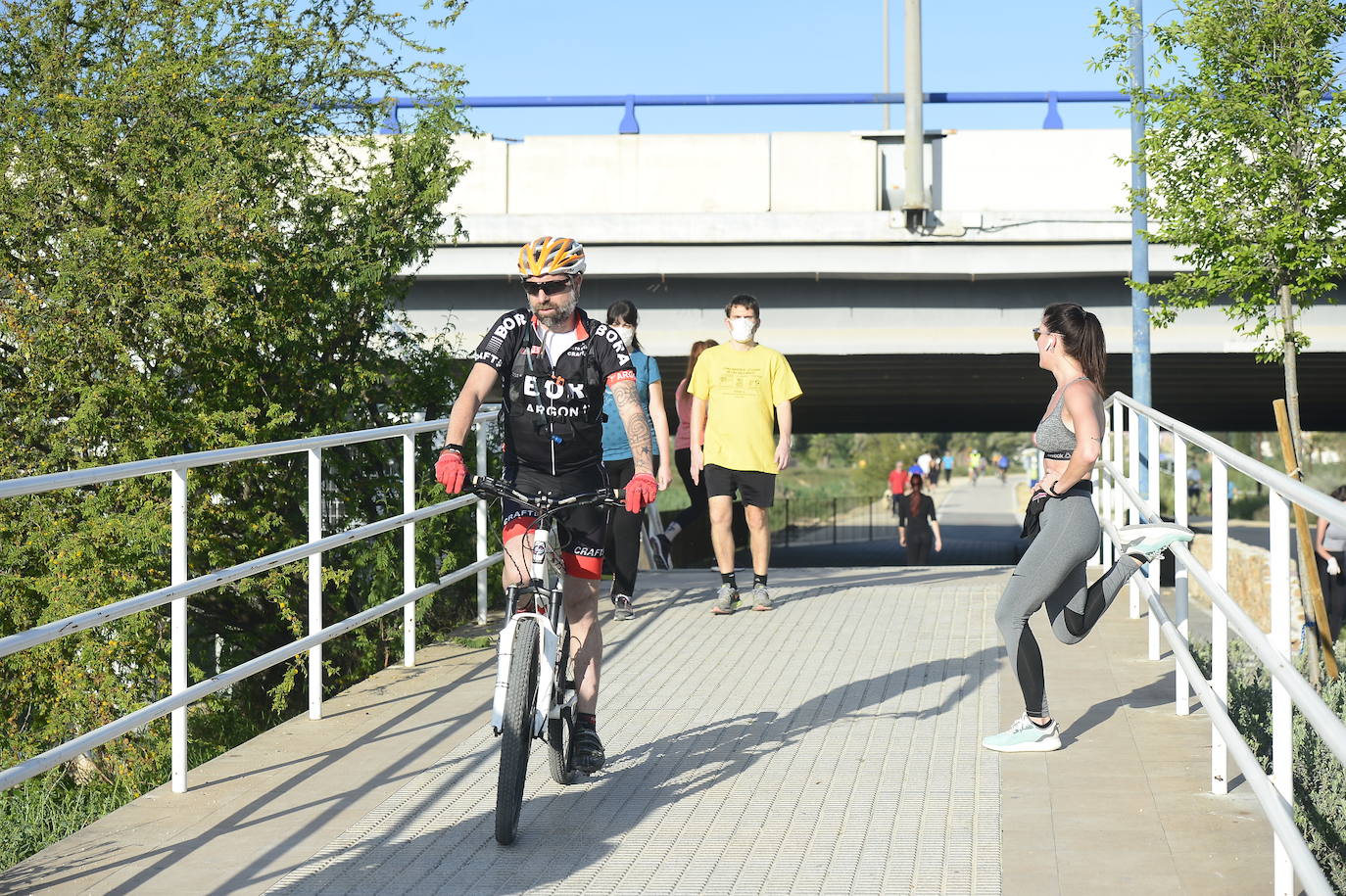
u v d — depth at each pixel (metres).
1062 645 8.01
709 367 9.41
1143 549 5.48
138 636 9.84
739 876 4.27
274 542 10.70
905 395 27.06
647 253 17.00
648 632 8.66
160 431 10.21
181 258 10.28
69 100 10.45
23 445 10.70
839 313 17.73
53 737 10.02
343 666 10.92
